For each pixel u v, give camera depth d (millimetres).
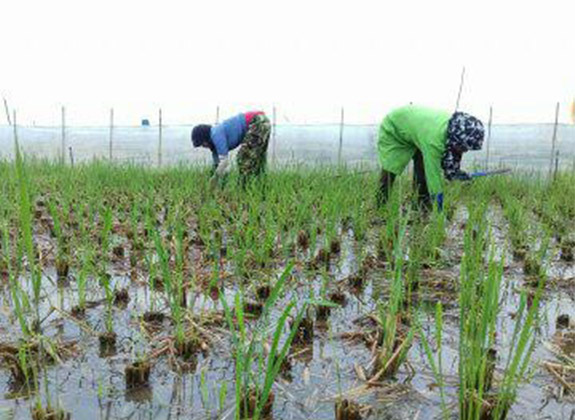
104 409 1937
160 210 6090
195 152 13680
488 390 2137
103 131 13938
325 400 2051
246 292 3258
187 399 2020
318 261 3941
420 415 1957
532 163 11484
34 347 2377
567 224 5512
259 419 1904
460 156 4965
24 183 2312
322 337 2629
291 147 12758
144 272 3578
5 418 1850
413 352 2480
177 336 2387
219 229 4719
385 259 4094
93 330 2629
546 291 3391
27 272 3527
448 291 3373
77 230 4781
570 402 2059
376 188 6105
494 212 6082
